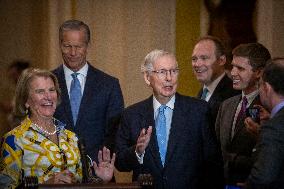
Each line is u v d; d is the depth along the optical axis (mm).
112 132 5711
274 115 4516
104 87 5832
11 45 8094
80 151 4875
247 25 7902
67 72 5840
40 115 4781
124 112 5387
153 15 8133
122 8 8164
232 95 6156
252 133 5113
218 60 6289
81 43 5750
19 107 4855
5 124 7777
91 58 8180
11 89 7988
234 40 7926
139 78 8195
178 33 8094
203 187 5266
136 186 4262
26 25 8117
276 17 7855
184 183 5168
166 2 8102
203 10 8000
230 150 5441
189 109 5266
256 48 5574
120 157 5164
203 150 5230
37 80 4789
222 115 5699
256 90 5516
